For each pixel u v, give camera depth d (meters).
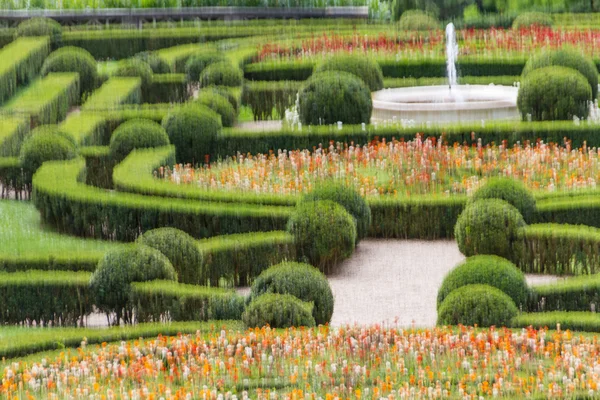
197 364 18.62
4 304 23.00
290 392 17.53
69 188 29.27
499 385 17.11
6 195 32.25
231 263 25.25
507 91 39.84
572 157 31.95
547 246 25.36
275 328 20.27
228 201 28.64
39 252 24.91
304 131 34.72
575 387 17.30
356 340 19.36
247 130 35.16
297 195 28.80
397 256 26.75
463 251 25.83
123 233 28.12
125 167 31.22
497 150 33.25
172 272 22.89
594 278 22.61
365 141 34.69
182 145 34.38
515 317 20.50
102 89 42.38
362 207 27.09
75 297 22.92
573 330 20.52
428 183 30.38
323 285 21.62
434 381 17.78
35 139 31.97
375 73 41.12
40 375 18.27
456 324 20.39
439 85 41.97
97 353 19.27
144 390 17.20
